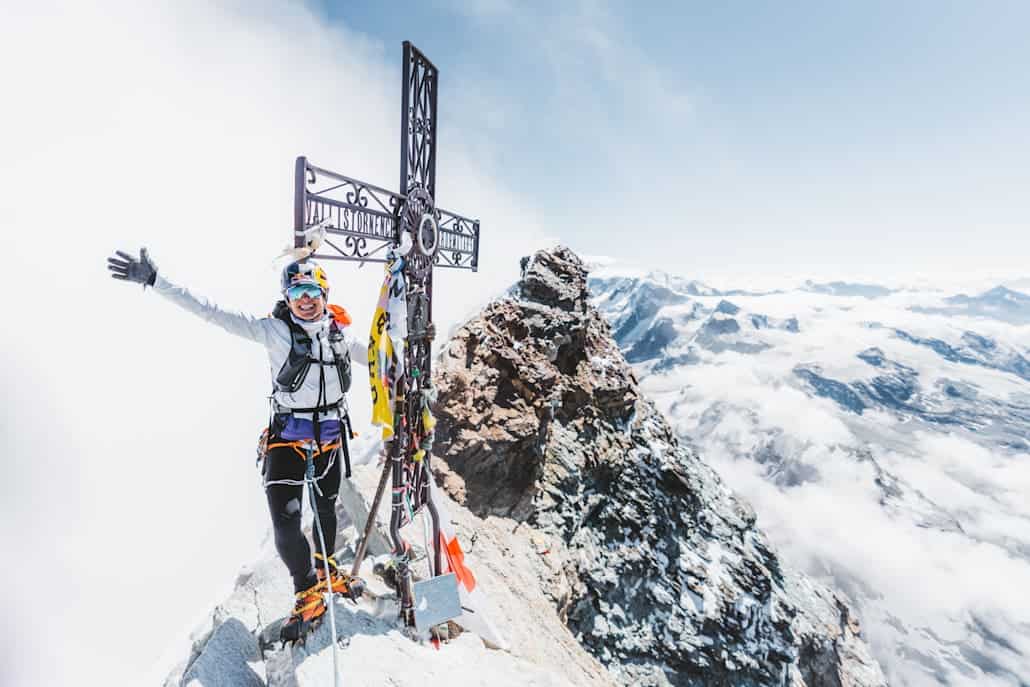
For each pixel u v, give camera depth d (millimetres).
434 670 3832
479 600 5336
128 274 2643
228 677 3521
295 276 3178
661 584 16438
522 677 4281
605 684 7688
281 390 3340
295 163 3166
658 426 21000
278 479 3443
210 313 2918
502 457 12938
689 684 14930
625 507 16641
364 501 6477
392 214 4355
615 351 19703
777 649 18219
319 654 3561
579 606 13383
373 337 4105
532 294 18016
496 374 14070
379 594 4559
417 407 4738
